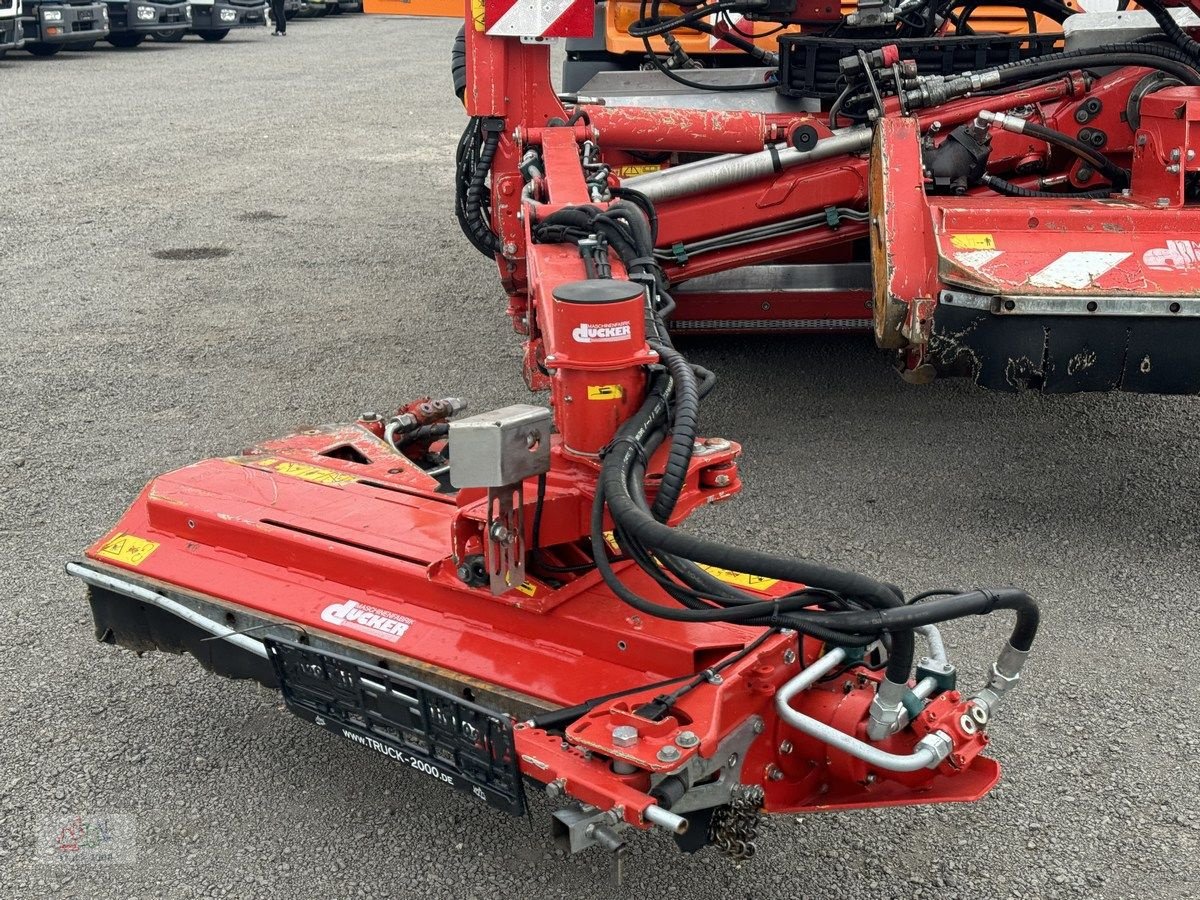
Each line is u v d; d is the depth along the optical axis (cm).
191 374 609
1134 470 494
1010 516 454
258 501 329
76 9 1839
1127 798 303
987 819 296
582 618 263
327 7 2970
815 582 220
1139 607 391
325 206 992
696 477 281
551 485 273
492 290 765
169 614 320
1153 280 369
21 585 407
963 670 356
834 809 246
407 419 401
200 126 1350
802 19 561
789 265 554
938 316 381
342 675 269
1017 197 441
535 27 465
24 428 538
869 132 466
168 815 299
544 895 271
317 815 299
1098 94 454
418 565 288
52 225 913
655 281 308
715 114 486
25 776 313
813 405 568
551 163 419
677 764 215
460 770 254
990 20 677
